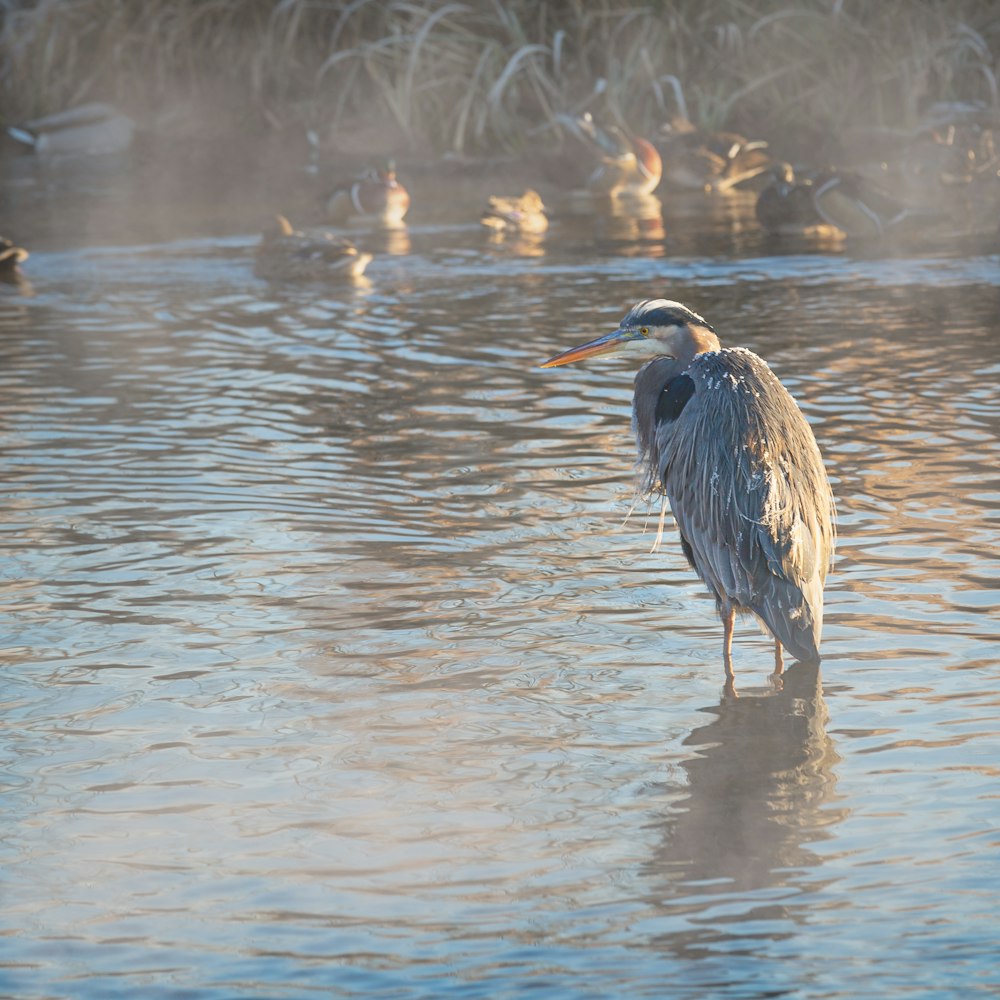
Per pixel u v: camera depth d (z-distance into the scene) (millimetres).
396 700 9617
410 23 38375
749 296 22203
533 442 15234
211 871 7617
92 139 39656
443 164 36719
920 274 23594
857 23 37781
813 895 7242
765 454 9891
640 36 37656
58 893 7430
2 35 41281
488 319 21031
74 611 11078
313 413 16484
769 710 9383
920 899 7160
